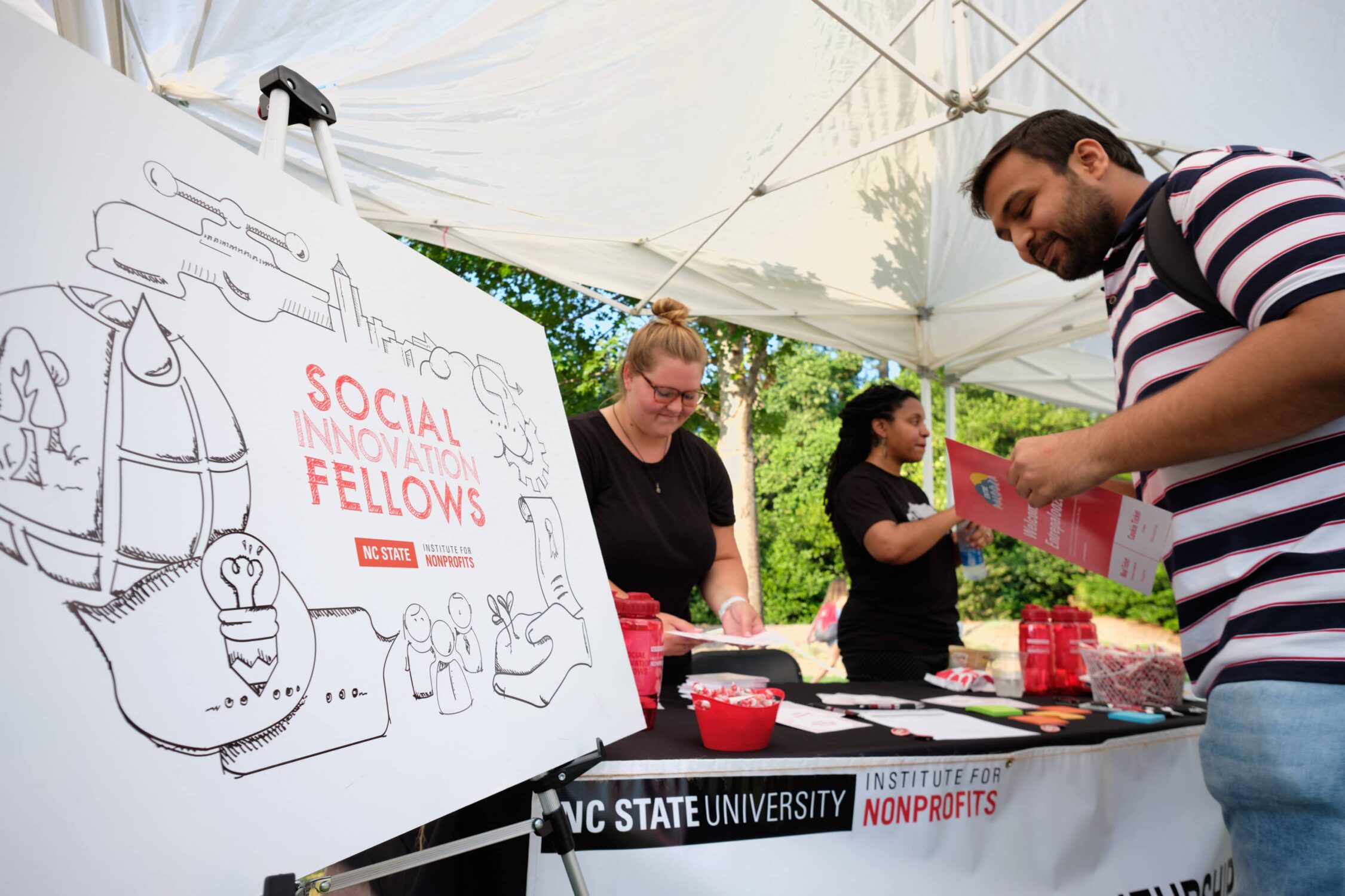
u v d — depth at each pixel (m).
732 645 1.53
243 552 0.62
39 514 0.50
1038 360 5.03
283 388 0.71
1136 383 1.11
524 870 0.99
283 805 0.59
